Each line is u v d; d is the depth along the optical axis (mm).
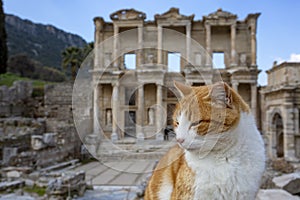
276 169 19906
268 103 30016
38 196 13148
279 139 30219
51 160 22391
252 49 35312
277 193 6254
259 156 2645
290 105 25812
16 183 14555
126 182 13945
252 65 34656
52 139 22469
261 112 33625
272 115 28828
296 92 25922
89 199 12375
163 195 2924
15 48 80875
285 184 8141
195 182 2518
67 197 12547
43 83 42719
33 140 21172
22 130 27359
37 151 20969
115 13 29891
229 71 35125
